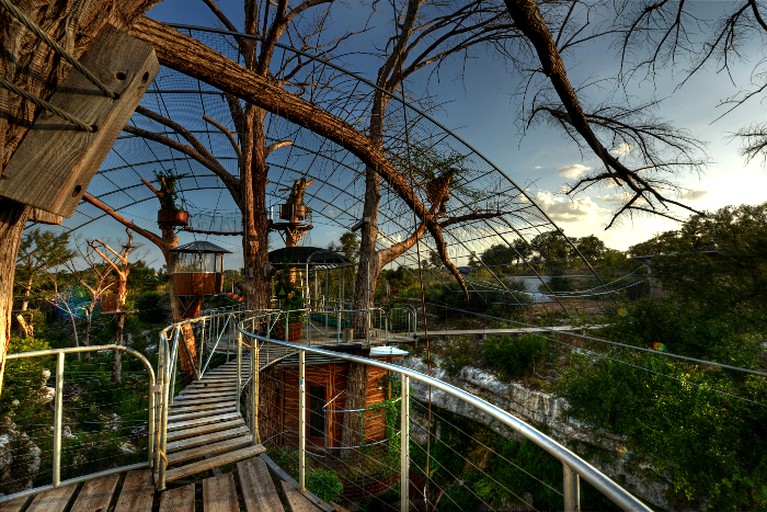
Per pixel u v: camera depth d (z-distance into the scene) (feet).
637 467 38.99
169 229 52.03
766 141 19.44
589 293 33.50
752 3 14.58
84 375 61.46
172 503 9.76
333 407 43.04
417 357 74.23
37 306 87.97
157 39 7.00
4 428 30.83
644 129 21.45
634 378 41.47
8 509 9.32
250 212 45.93
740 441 33.68
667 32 16.06
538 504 43.65
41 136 3.46
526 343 58.70
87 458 29.94
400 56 9.42
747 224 41.04
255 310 42.52
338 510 9.51
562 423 47.67
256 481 10.89
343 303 67.92
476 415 58.85
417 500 42.63
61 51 3.08
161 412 10.93
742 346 40.27
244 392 38.04
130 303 104.32
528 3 8.07
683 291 45.34
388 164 12.75
